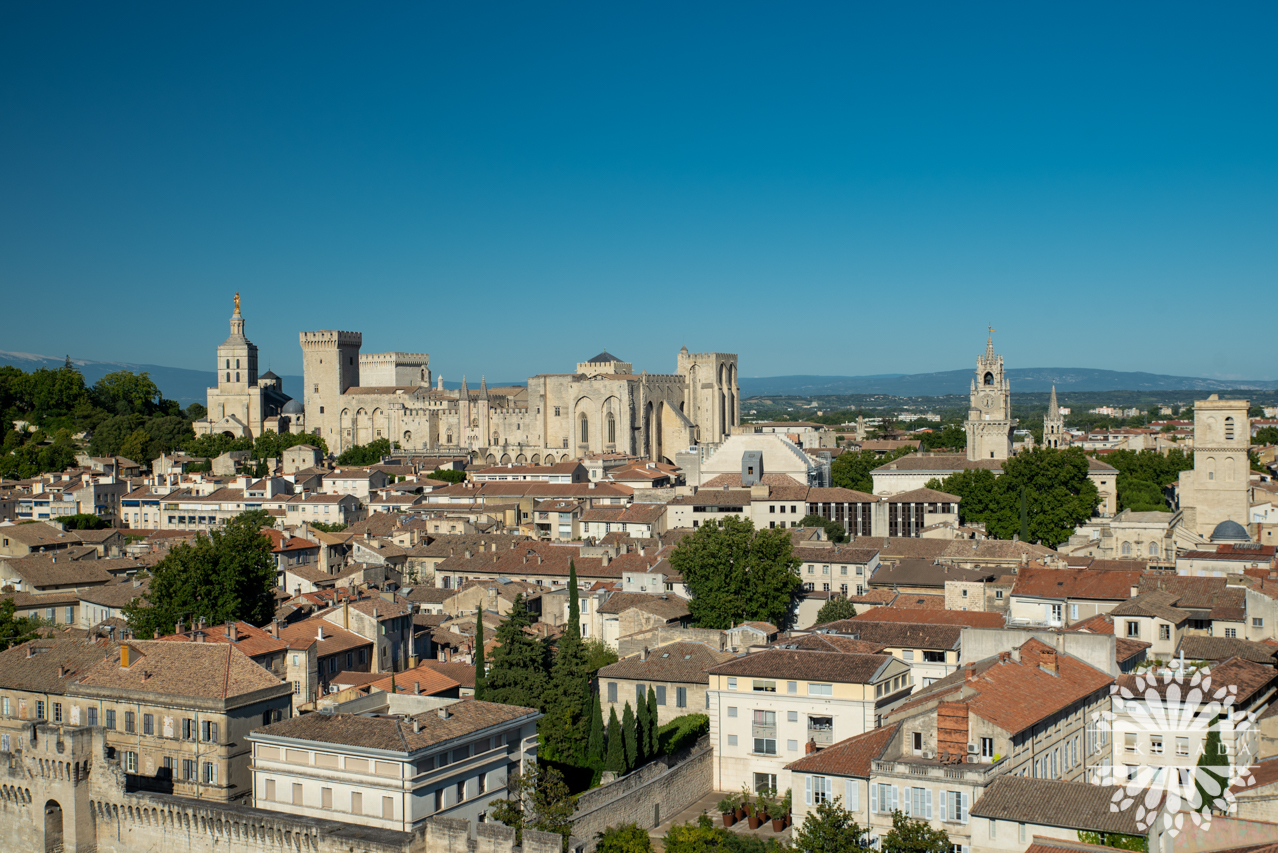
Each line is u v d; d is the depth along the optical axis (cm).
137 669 14250
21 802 12812
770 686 14000
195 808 12000
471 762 12381
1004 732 10444
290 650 15638
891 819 10456
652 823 13262
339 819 11925
